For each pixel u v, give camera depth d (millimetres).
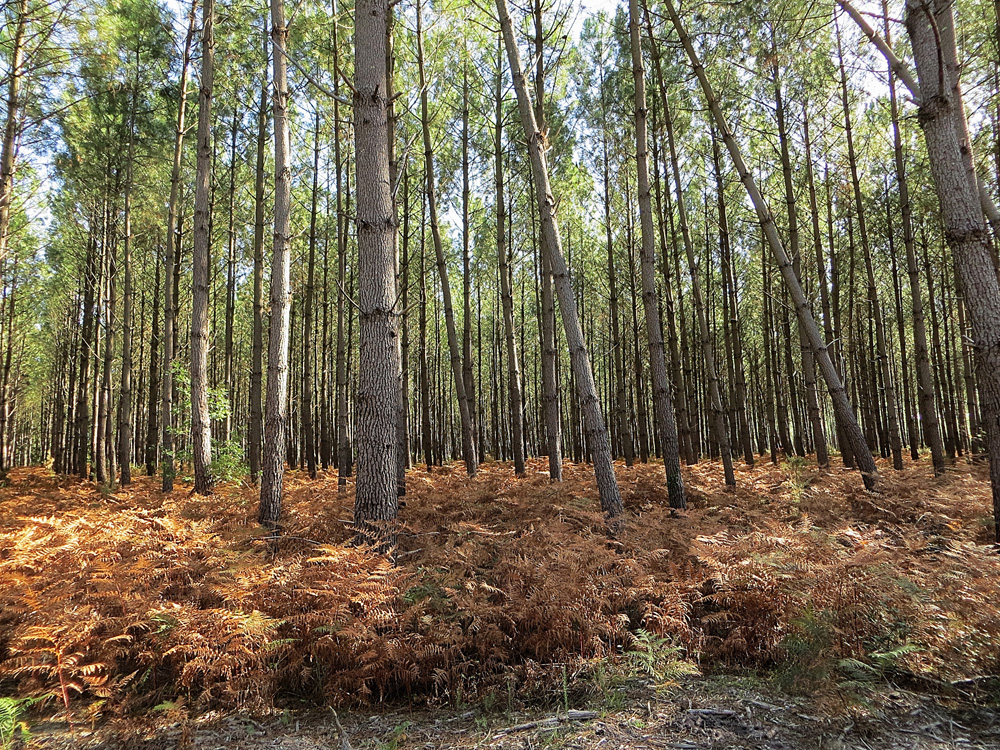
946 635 3428
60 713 3471
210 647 3643
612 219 16344
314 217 13414
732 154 8188
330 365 18500
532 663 3717
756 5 8812
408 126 12102
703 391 19578
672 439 6871
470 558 4867
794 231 10625
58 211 14945
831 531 5527
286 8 10727
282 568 4387
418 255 16844
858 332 17453
